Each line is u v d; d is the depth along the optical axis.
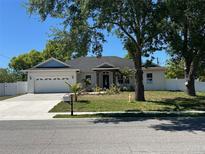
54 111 23.73
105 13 20.84
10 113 22.97
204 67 35.81
